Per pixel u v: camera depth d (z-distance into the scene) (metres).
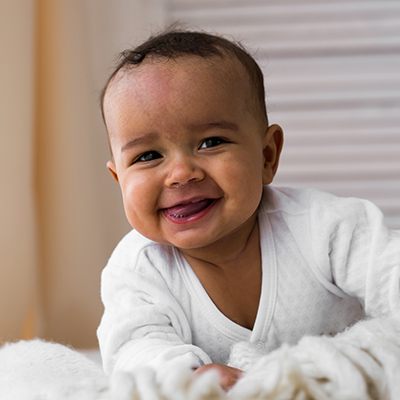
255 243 1.18
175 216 1.08
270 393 0.75
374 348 0.84
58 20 2.36
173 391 0.73
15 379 0.97
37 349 1.16
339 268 1.16
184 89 1.08
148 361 1.02
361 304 1.22
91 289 2.36
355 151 2.55
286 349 0.83
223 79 1.10
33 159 2.31
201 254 1.16
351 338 0.88
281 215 1.20
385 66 2.55
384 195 2.54
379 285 1.13
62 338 2.35
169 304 1.16
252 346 1.06
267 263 1.18
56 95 2.36
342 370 0.79
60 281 2.36
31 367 1.07
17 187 2.20
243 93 1.12
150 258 1.19
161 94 1.08
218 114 1.08
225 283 1.18
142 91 1.09
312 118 2.56
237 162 1.08
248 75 1.14
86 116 2.37
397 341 0.89
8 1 2.18
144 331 1.12
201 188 1.07
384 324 0.94
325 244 1.16
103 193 2.39
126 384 0.75
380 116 2.55
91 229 2.37
